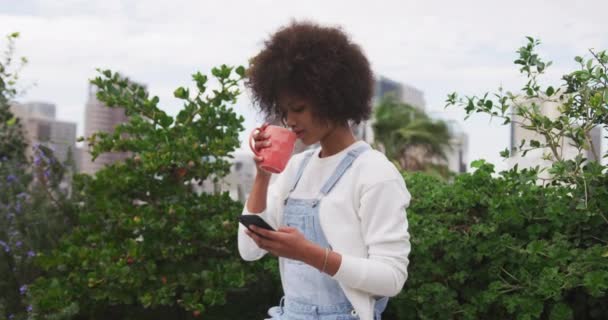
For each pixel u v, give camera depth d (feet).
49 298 9.47
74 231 10.71
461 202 9.56
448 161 38.55
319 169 5.27
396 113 37.91
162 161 9.95
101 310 10.93
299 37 5.06
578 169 8.10
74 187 12.03
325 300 5.14
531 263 8.26
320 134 5.15
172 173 10.53
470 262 9.07
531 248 8.01
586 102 8.27
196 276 9.95
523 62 8.84
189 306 9.76
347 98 5.03
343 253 4.94
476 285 9.16
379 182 4.84
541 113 9.29
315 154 5.53
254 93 5.39
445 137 38.19
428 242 8.95
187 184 10.99
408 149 38.04
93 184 10.53
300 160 5.61
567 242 8.23
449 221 9.52
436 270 9.02
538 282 7.97
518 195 8.84
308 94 4.96
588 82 8.31
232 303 11.60
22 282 10.85
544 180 8.80
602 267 7.69
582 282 7.59
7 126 15.26
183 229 10.16
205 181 11.49
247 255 5.97
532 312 7.89
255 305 11.64
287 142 5.21
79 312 10.43
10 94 15.56
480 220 9.37
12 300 10.74
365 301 4.85
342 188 5.01
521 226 8.79
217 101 10.73
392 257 4.74
